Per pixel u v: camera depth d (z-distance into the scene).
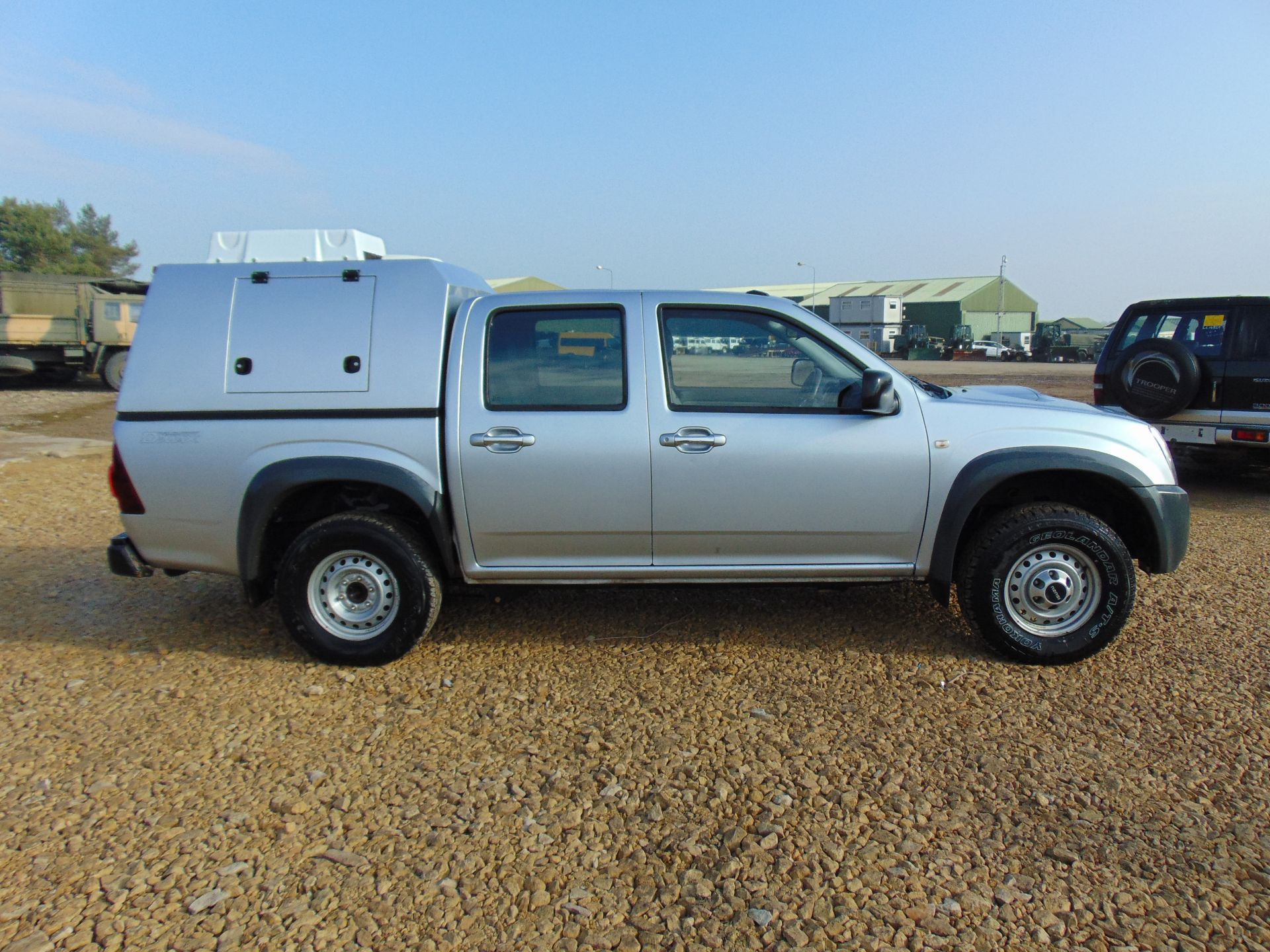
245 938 2.46
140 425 4.24
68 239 77.38
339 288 4.29
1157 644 4.49
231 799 3.17
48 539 7.08
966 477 4.14
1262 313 8.13
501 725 3.72
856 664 4.28
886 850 2.81
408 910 2.57
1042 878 2.67
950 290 74.06
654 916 2.54
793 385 4.25
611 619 4.98
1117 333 9.09
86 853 2.85
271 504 4.19
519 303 4.27
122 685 4.19
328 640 4.32
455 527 4.24
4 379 22.72
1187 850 2.79
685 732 3.62
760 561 4.31
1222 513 7.83
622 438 4.14
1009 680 4.07
